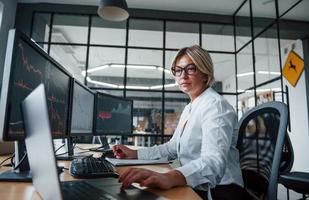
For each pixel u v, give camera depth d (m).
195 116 1.02
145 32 5.32
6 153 1.32
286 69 4.58
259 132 1.04
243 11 4.80
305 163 4.54
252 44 4.47
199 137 0.98
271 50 3.99
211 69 1.15
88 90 1.64
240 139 1.17
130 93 5.03
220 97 0.98
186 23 5.11
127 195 0.59
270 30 4.05
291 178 1.99
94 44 5.11
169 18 5.04
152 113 4.95
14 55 0.68
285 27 3.94
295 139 4.77
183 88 1.19
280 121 0.89
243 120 1.20
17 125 0.70
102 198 0.56
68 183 0.70
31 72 0.78
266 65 4.10
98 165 0.94
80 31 5.30
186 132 1.04
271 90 3.90
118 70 6.77
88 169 0.85
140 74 6.70
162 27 5.18
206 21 5.09
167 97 5.00
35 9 4.89
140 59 6.17
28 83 0.77
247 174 1.08
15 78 0.69
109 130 2.00
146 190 0.64
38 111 0.43
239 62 4.97
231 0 4.61
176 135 1.33
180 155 1.06
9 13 4.57
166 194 0.62
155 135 4.84
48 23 4.95
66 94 1.14
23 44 0.73
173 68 1.22
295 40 4.41
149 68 6.45
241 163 1.13
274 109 0.97
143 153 1.34
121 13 3.03
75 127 1.39
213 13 5.12
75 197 0.56
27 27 4.83
